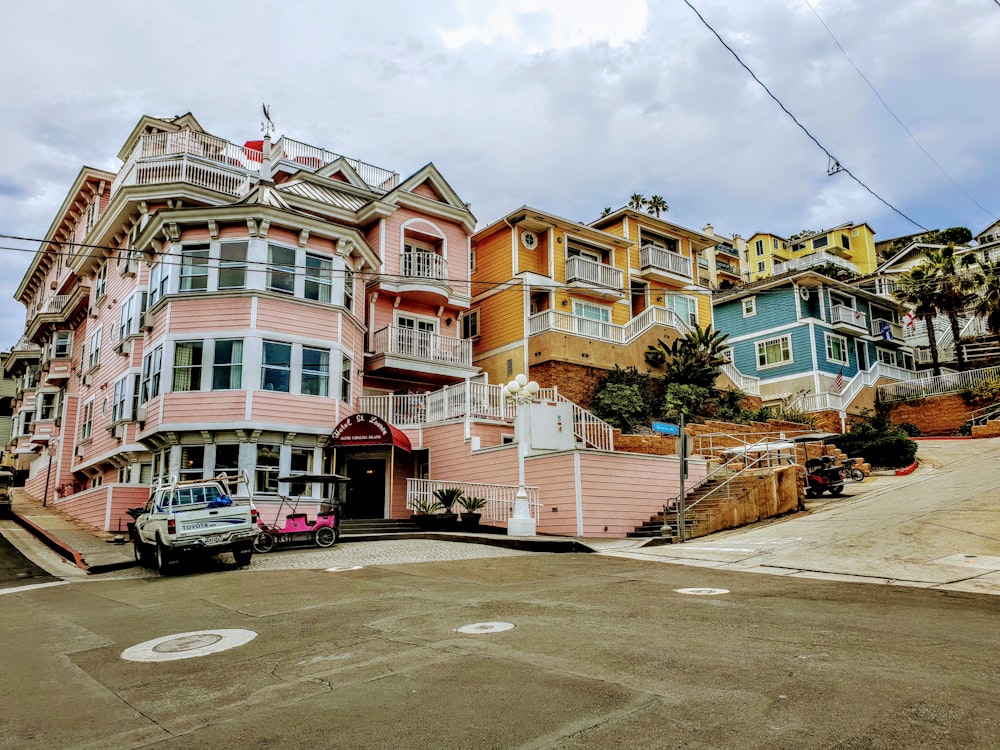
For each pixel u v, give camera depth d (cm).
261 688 586
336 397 2312
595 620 778
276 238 2291
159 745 469
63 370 3447
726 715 459
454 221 3020
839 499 2070
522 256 3272
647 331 3306
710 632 700
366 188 3183
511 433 2409
